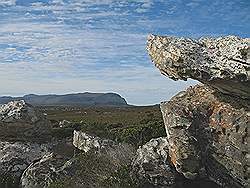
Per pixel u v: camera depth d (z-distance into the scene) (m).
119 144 23.97
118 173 19.05
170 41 17.28
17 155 25.14
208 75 16.38
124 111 94.88
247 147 16.36
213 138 17.03
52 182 20.64
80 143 26.00
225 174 16.83
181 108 17.52
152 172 18.31
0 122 27.94
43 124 29.67
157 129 29.89
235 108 17.08
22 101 29.77
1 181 22.91
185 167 16.83
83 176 19.98
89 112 97.88
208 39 17.42
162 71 17.77
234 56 16.22
